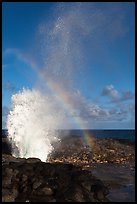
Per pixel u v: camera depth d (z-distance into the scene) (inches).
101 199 776.9
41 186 780.0
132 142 1998.0
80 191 754.2
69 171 862.5
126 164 1457.9
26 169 853.8
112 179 1095.0
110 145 1852.9
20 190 777.6
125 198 852.0
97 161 1515.7
